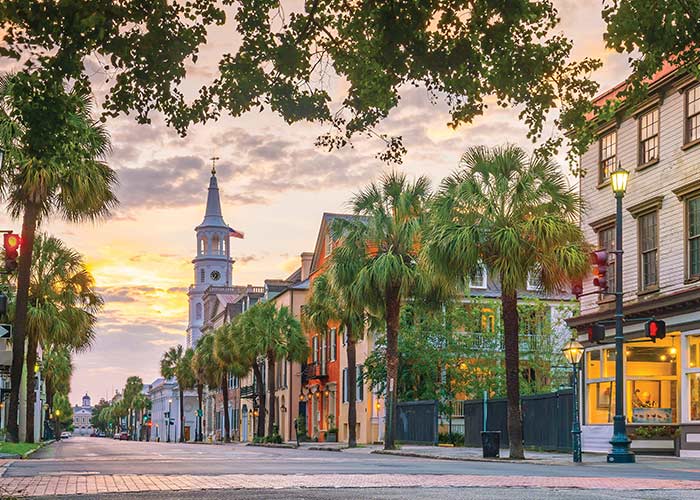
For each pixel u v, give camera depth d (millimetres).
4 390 43938
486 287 51125
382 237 35938
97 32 10258
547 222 25594
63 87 11289
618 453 23609
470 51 11156
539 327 49312
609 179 31922
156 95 11203
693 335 27078
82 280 44031
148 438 162500
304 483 13570
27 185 30109
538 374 49062
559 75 11680
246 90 11328
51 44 10430
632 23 10734
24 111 11125
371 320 41219
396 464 21859
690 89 27812
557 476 16312
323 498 10727
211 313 120312
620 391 23859
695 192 27234
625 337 30172
